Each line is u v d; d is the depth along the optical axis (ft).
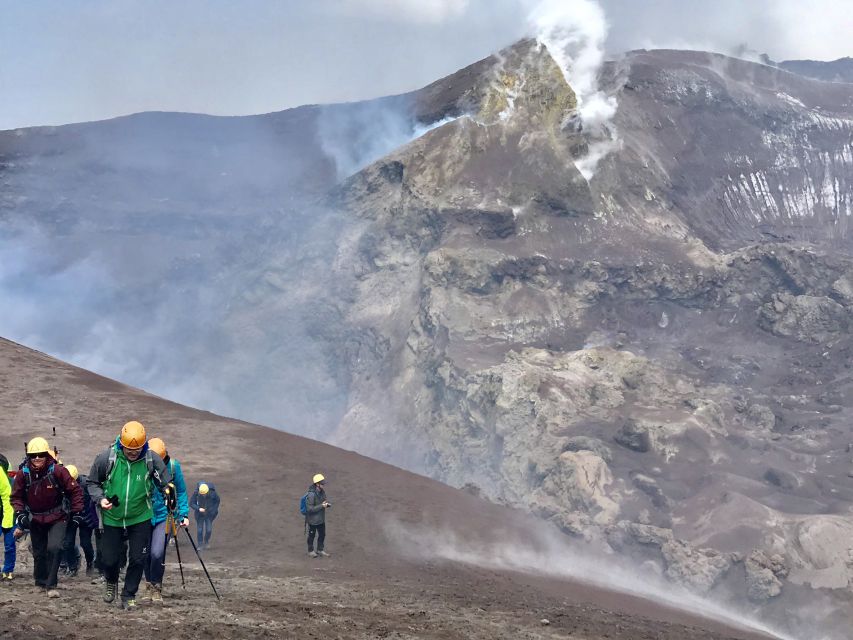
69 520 63.36
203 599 55.26
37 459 51.03
